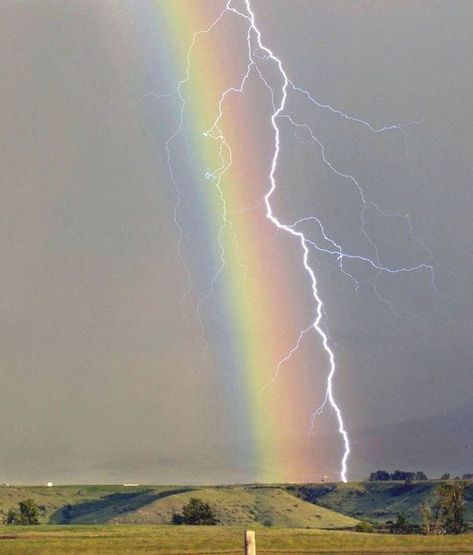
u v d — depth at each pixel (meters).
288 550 140.25
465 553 139.75
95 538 148.62
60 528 184.88
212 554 133.25
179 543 142.88
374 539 153.88
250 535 57.06
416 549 143.75
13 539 146.12
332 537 154.75
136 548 136.25
